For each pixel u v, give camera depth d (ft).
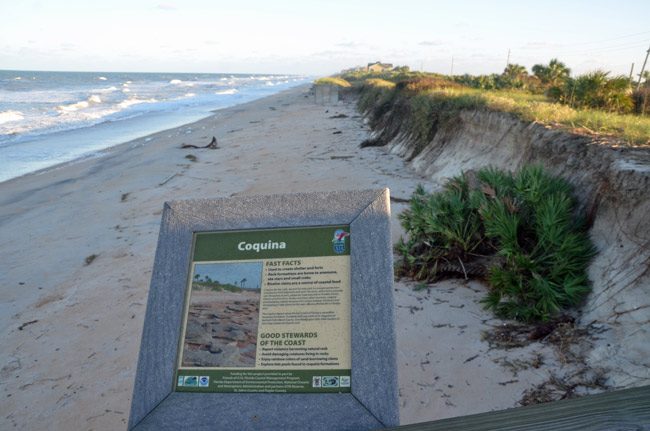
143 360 7.29
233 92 273.13
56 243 32.07
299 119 103.40
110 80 500.33
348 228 7.55
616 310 14.97
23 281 26.27
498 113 34.19
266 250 7.68
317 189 39.14
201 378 7.11
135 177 50.31
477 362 14.87
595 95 43.65
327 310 7.19
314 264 7.48
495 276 17.61
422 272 20.84
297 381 6.90
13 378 17.26
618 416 4.33
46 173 55.62
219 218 7.93
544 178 20.52
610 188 18.08
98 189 46.39
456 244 20.56
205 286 7.62
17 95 210.38
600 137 23.06
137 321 20.42
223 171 50.49
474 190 21.88
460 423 4.93
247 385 6.98
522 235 18.99
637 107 43.68
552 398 12.88
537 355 14.71
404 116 56.90
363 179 40.57
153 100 194.08
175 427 6.89
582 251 17.26
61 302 23.22
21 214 39.65
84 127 100.37
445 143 41.60
